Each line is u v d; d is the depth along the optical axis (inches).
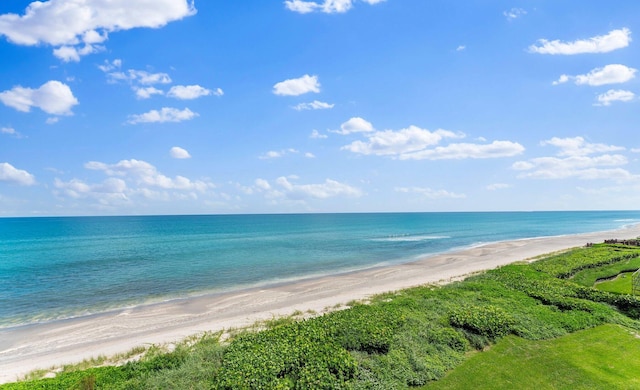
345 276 1685.5
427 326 789.9
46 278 1683.1
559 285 1146.0
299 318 1010.1
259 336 733.3
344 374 582.2
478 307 880.9
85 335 957.8
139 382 577.0
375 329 727.1
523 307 924.6
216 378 572.1
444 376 617.3
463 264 1924.2
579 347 725.9
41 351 854.5
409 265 1963.6
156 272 1817.2
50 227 6397.6
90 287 1503.4
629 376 614.9
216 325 994.7
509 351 708.0
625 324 856.3
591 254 1713.8
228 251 2630.4
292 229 5413.4
